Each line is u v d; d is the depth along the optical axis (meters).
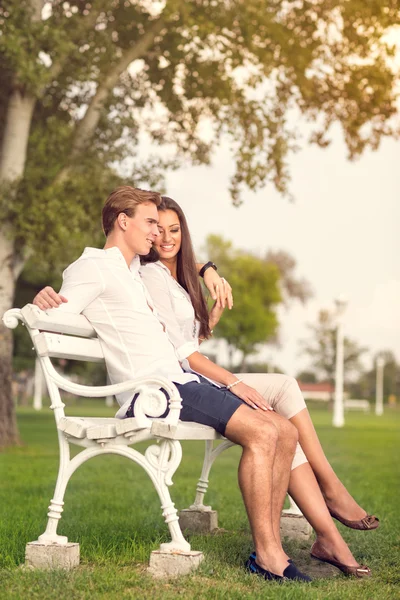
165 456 4.21
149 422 4.17
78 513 6.97
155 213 4.80
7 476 11.27
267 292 72.44
